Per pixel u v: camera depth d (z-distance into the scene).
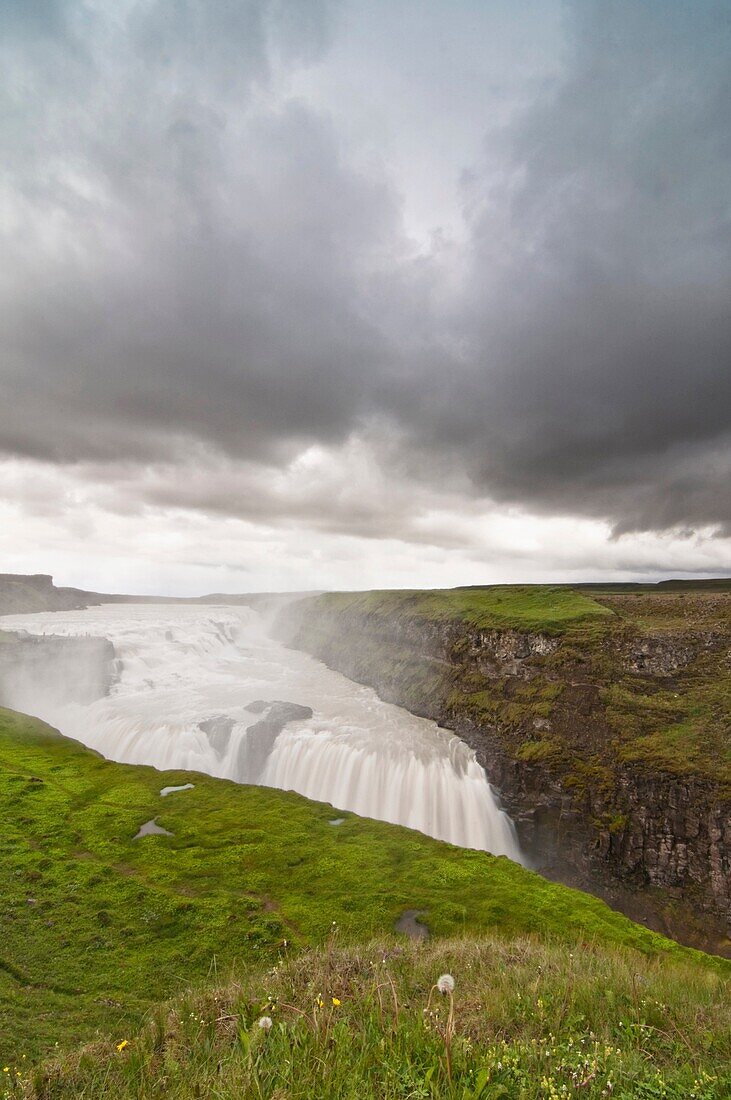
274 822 37.66
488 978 11.20
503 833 55.31
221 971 21.02
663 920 43.94
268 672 109.75
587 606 81.06
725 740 50.16
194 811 39.38
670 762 49.69
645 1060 6.99
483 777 59.53
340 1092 5.61
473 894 29.12
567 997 9.11
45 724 61.12
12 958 21.23
